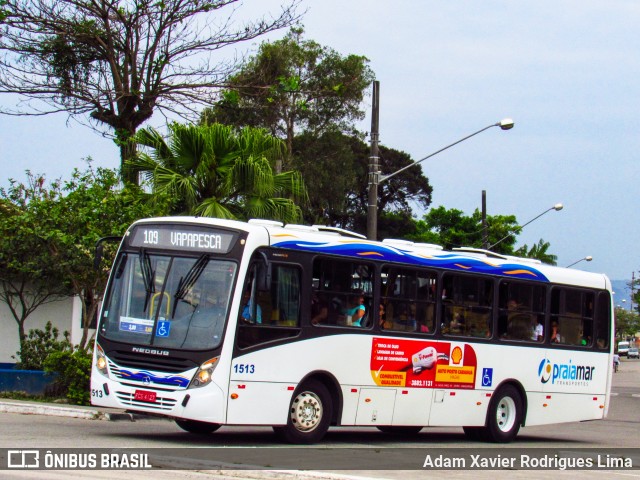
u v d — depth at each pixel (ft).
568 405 64.49
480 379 58.34
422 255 55.42
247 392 45.47
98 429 52.65
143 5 91.45
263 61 154.30
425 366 54.80
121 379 45.83
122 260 47.83
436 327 55.67
